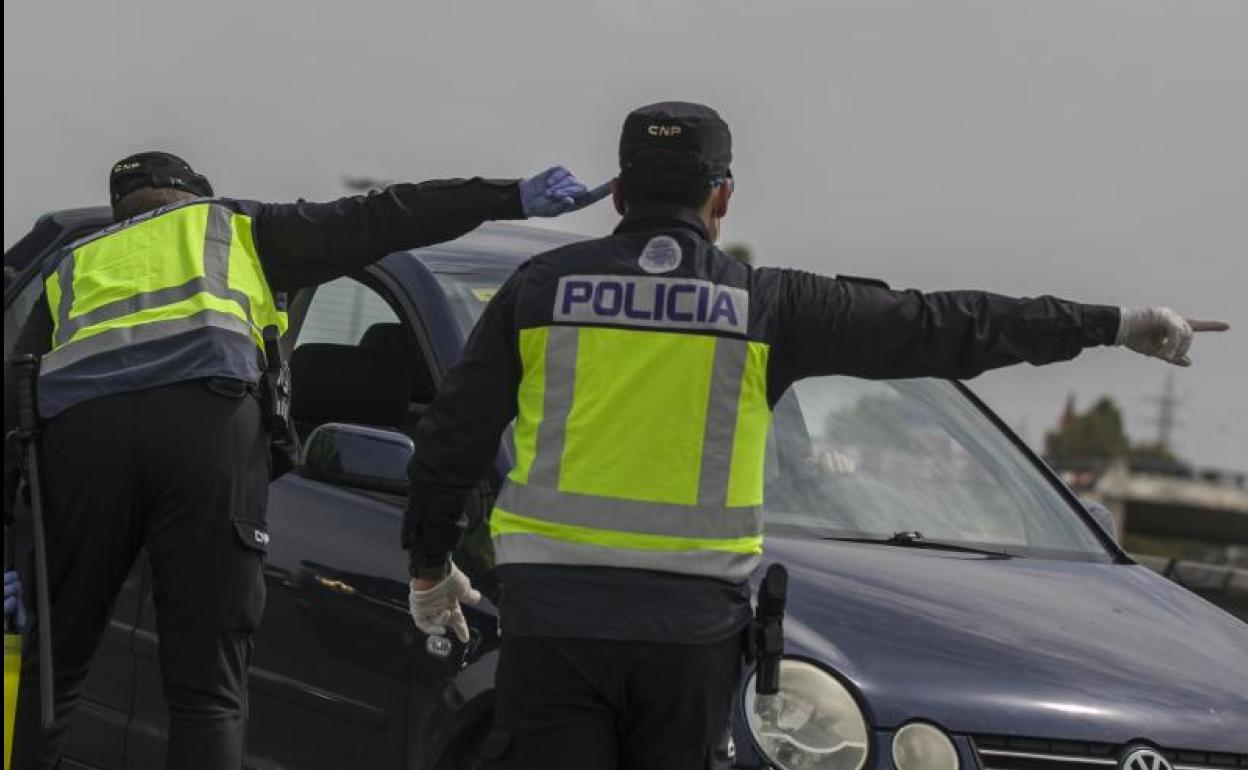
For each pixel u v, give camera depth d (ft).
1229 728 22.77
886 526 26.32
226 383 22.43
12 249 32.89
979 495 27.78
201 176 24.89
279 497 26.43
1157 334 19.12
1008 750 21.70
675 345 18.78
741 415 18.88
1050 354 19.15
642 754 18.93
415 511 19.47
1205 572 41.52
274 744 25.84
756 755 21.11
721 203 19.58
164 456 22.27
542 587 18.65
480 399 19.13
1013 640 23.04
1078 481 310.86
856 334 19.01
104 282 23.07
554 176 22.20
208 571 22.41
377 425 26.58
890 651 22.21
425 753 23.77
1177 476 307.17
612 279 18.95
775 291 19.15
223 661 22.62
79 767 28.07
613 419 18.74
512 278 19.36
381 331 27.40
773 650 18.95
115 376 22.44
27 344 23.48
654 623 18.48
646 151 19.22
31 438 22.76
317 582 25.52
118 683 27.48
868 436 27.76
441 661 23.81
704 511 18.72
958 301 19.16
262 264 23.21
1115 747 22.12
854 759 21.20
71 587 23.00
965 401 30.04
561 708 18.66
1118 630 24.35
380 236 22.65
